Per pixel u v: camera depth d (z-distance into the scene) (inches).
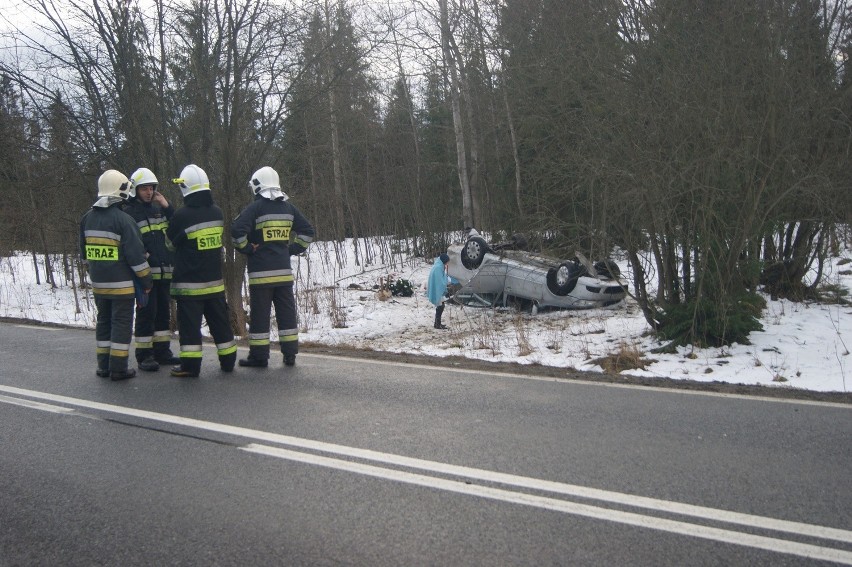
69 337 408.8
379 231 983.6
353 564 135.3
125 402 252.4
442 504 161.5
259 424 224.1
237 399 255.4
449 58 743.7
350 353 358.6
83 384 281.6
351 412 237.8
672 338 364.5
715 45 347.3
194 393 265.0
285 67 496.7
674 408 243.3
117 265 283.0
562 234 436.5
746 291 379.6
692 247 359.3
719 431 215.5
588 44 384.2
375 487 171.9
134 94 484.4
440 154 1029.8
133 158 499.5
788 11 357.7
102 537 148.9
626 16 373.7
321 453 196.2
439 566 133.8
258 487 172.9
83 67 491.8
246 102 490.9
